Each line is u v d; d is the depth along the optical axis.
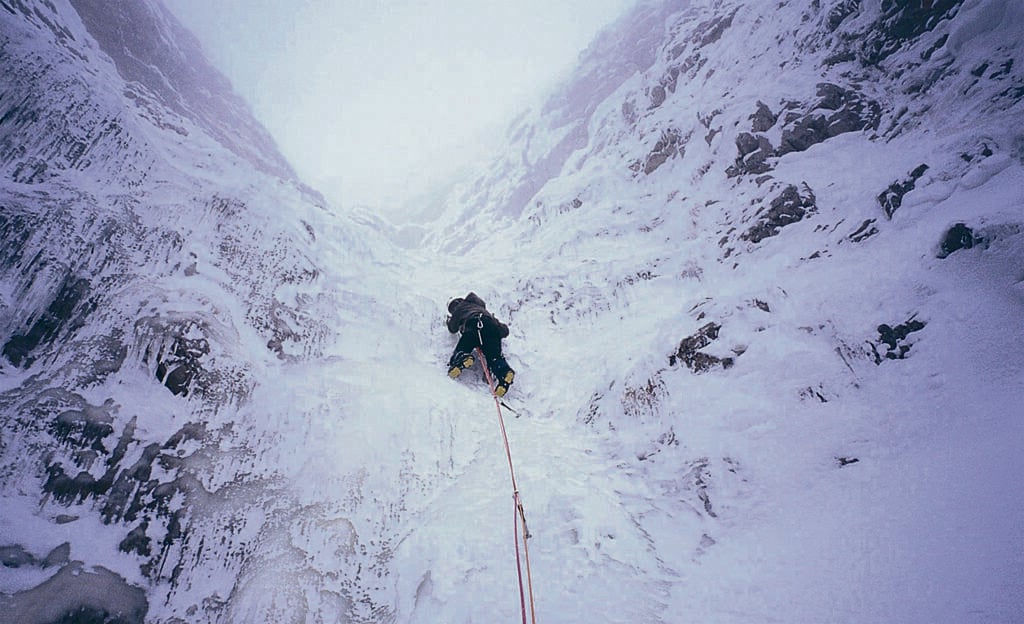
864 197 4.76
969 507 2.11
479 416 4.70
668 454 3.70
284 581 2.95
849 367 3.39
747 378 3.76
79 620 2.42
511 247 9.54
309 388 4.33
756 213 5.75
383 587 3.05
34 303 3.48
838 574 2.22
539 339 6.11
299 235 6.01
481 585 2.98
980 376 2.78
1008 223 3.22
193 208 5.11
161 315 3.88
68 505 2.82
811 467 3.00
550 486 3.72
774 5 8.80
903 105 5.50
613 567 2.96
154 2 12.28
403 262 7.41
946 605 1.79
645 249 6.91
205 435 3.49
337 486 3.57
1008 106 4.28
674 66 10.96
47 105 4.56
